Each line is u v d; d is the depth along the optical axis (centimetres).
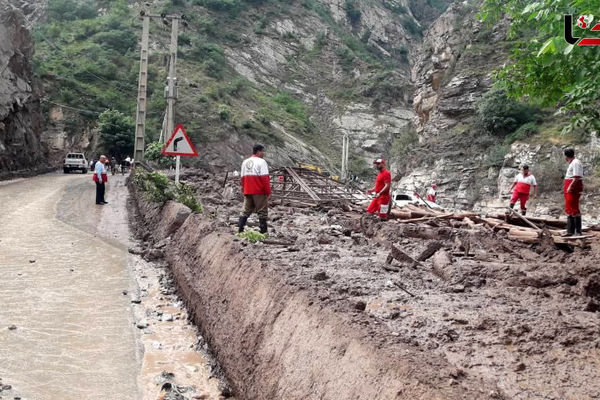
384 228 955
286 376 328
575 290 490
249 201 791
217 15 10212
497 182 3528
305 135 8212
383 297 467
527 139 3478
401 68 12544
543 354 325
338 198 1650
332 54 10581
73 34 8175
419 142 4778
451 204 3756
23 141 3881
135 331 554
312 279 478
